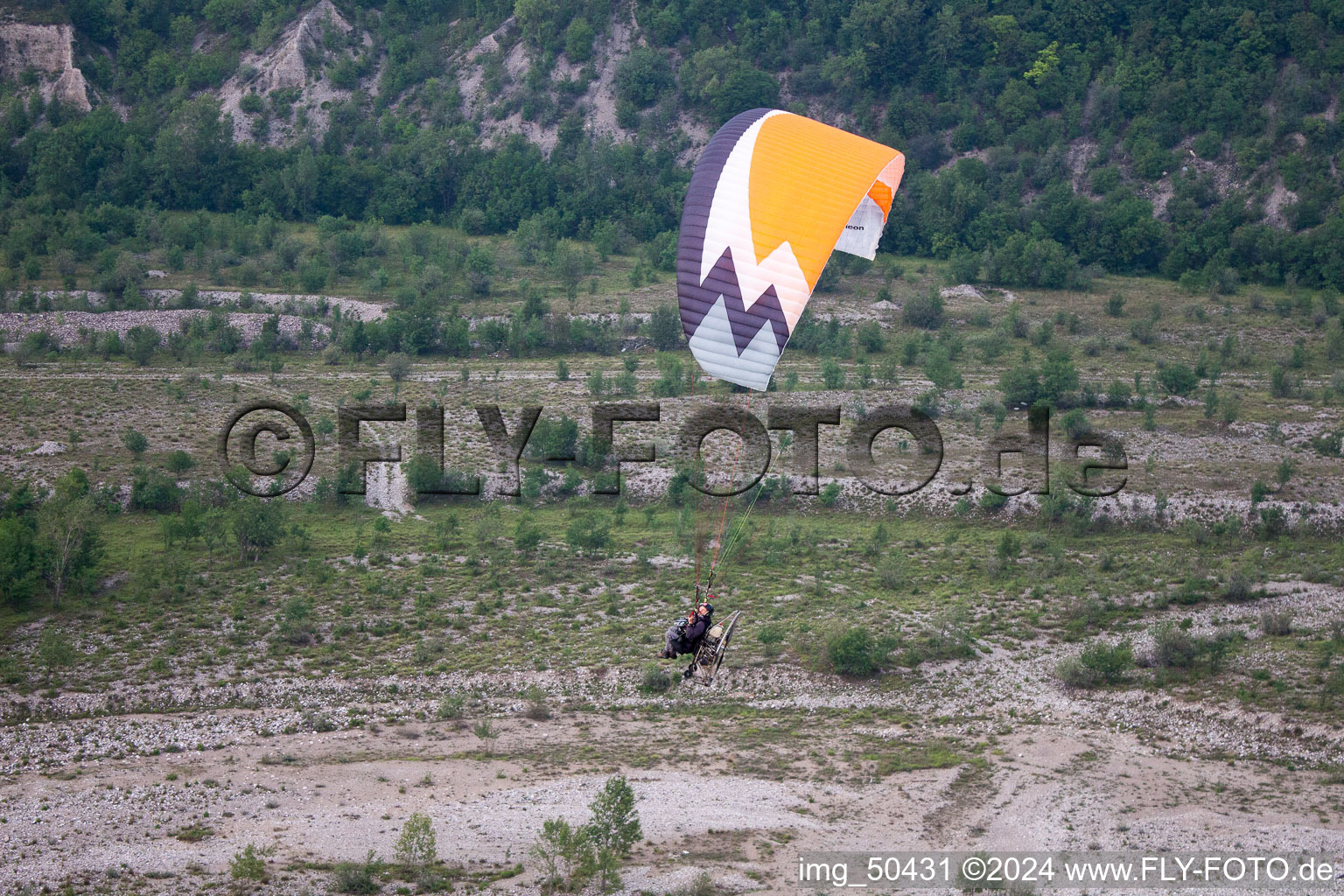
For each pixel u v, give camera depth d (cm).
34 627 9975
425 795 7138
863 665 9456
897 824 6781
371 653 9800
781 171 5347
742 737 8394
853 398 18575
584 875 5800
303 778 7431
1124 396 18275
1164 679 9206
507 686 9281
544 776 7525
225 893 5697
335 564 11900
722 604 11088
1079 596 11225
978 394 18888
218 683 9100
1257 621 10444
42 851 6212
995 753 8019
